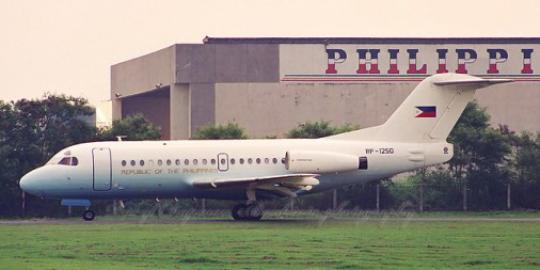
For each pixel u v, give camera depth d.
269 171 175.25
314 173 172.62
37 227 157.62
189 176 173.62
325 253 113.69
